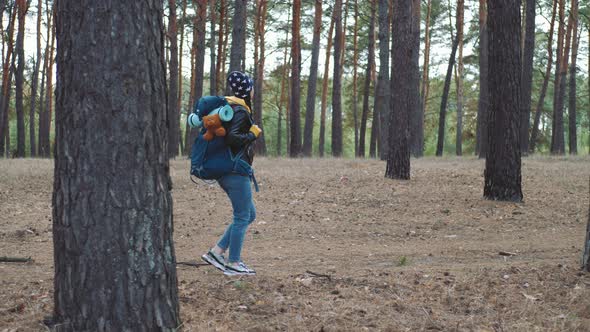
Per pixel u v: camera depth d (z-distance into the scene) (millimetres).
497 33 10398
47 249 7207
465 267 5902
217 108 5027
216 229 8688
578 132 55688
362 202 10820
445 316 4445
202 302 4582
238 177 5125
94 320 3346
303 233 8406
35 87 36469
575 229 8484
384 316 4379
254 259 6645
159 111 3508
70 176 3357
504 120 10555
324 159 21672
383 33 23703
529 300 4781
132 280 3373
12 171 14766
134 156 3381
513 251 7059
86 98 3326
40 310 4332
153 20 3480
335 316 4305
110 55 3328
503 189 10672
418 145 26203
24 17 28500
